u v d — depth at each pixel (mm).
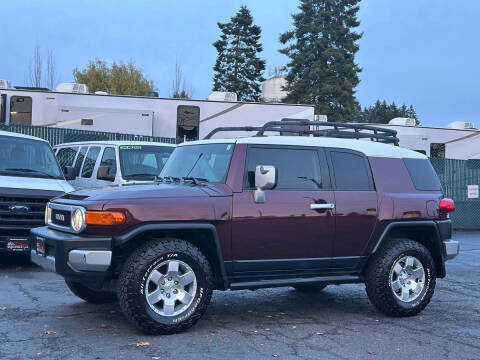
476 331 6043
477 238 16047
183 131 17156
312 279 6180
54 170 9594
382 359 5023
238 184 5867
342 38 47094
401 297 6543
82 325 5777
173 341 5328
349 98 46125
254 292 7832
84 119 16547
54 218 5961
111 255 5316
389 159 6820
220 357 4922
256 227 5852
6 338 5301
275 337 5602
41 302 6711
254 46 54875
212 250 5793
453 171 18109
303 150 6332
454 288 8570
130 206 5379
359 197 6422
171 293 5484
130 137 15086
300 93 46875
